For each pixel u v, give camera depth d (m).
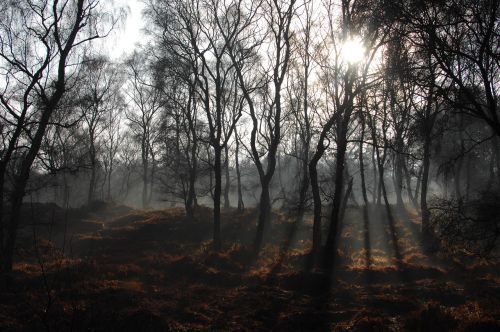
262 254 25.53
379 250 27.08
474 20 13.54
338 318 14.33
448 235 14.21
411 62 15.37
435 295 16.78
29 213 32.19
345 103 23.45
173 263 21.47
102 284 16.52
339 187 23.64
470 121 16.28
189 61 28.78
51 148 20.73
